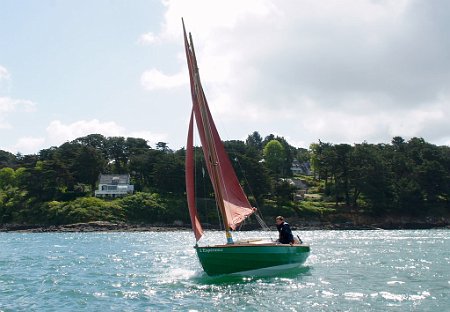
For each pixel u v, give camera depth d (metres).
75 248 60.44
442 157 167.00
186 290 25.05
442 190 147.25
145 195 143.00
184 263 39.91
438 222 137.25
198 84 30.39
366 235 93.38
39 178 143.38
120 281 28.84
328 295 23.19
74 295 24.03
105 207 135.75
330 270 32.97
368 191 141.25
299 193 162.00
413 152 172.50
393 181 145.00
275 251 29.00
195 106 30.38
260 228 128.50
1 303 22.14
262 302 21.59
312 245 61.34
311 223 135.75
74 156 163.25
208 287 25.81
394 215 141.00
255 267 28.64
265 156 197.75
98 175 165.38
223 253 27.66
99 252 53.06
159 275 31.61
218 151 30.72
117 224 129.25
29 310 20.56
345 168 148.00
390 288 25.28
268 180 140.00
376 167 144.62
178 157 153.25
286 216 136.25
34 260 43.34
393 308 20.20
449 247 56.28
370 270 33.03
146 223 133.50
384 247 56.94
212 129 30.83
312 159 194.62
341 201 152.75
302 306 20.70
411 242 67.50
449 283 27.03
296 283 26.78
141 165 165.00
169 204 139.25
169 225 132.50
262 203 139.00
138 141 197.88
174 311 20.05
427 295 23.12
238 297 22.83
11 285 27.55
